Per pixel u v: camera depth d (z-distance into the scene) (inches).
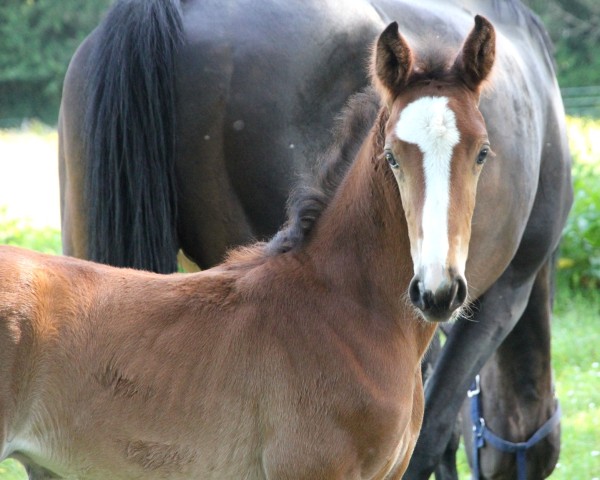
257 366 228.2
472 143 217.8
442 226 211.6
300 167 277.7
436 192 213.5
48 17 1950.1
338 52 282.5
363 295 238.2
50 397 217.8
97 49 271.7
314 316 233.8
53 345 218.2
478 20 225.3
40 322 217.6
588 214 684.1
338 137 254.1
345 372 228.7
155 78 267.0
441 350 341.1
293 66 275.9
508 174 309.3
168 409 223.6
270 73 273.6
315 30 279.7
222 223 277.3
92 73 271.6
